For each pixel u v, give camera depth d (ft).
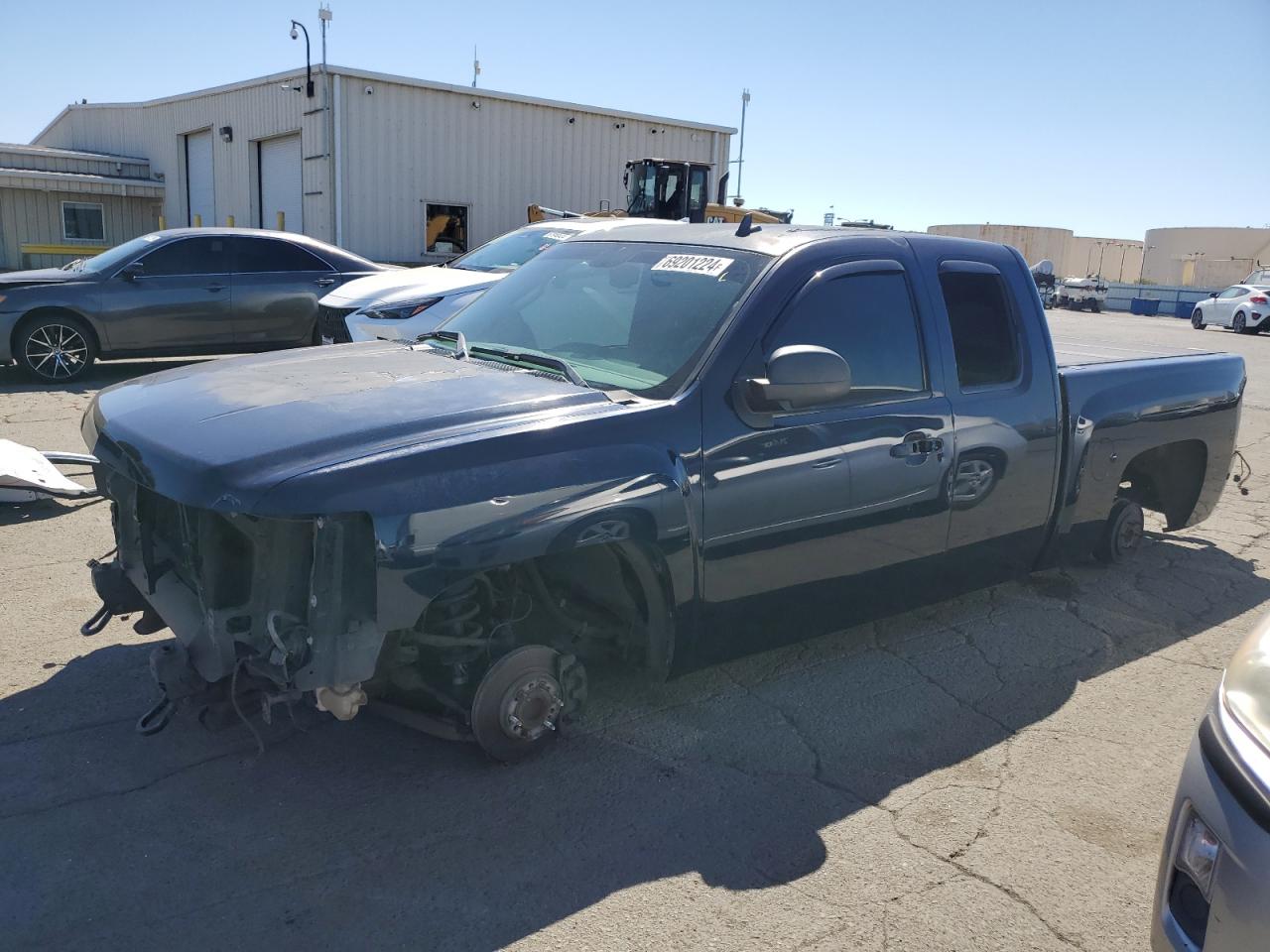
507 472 9.30
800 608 12.05
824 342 11.78
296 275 37.40
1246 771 6.18
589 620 11.78
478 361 12.08
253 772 10.61
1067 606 16.47
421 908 8.61
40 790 10.08
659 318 11.76
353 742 11.27
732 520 10.90
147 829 9.55
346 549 8.66
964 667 14.01
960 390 13.16
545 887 8.95
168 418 9.98
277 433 9.21
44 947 7.95
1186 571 18.52
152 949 8.00
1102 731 12.32
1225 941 6.06
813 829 10.01
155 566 10.88
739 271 11.82
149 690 12.22
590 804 10.25
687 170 54.39
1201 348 69.77
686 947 8.27
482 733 10.26
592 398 10.46
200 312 35.78
